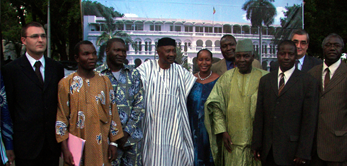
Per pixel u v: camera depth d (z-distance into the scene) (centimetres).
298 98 275
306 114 271
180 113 347
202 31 694
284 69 289
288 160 274
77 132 263
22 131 258
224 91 337
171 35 686
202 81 384
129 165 309
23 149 258
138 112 316
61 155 286
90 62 271
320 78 317
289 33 681
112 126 285
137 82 323
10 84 260
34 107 263
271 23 682
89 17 638
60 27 1698
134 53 666
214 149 335
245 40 321
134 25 664
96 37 639
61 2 1482
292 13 681
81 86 268
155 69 353
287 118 277
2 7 1548
